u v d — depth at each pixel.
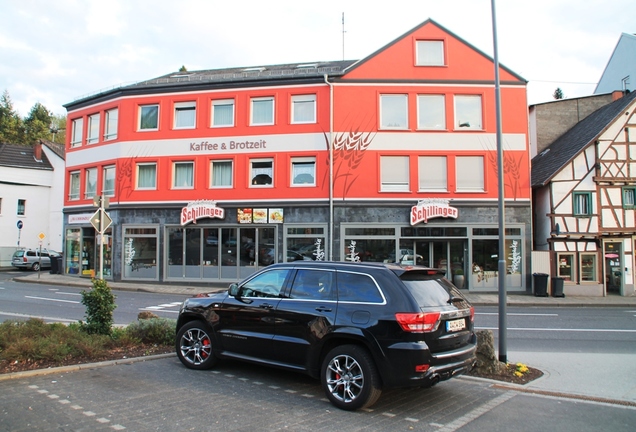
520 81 23.62
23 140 65.12
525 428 5.32
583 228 23.14
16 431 4.71
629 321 14.59
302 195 23.62
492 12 9.17
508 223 22.95
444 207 22.72
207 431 4.91
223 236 24.45
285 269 6.99
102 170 26.84
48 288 22.70
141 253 25.30
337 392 5.95
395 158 23.44
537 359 8.82
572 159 23.34
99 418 5.16
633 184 23.50
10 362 7.06
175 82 25.31
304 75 23.88
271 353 6.66
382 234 23.08
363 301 6.04
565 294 22.75
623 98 25.70
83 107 28.23
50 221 41.22
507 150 23.30
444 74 23.70
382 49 23.77
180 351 7.59
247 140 24.39
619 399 6.42
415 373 5.52
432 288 6.20
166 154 25.27
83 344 7.77
